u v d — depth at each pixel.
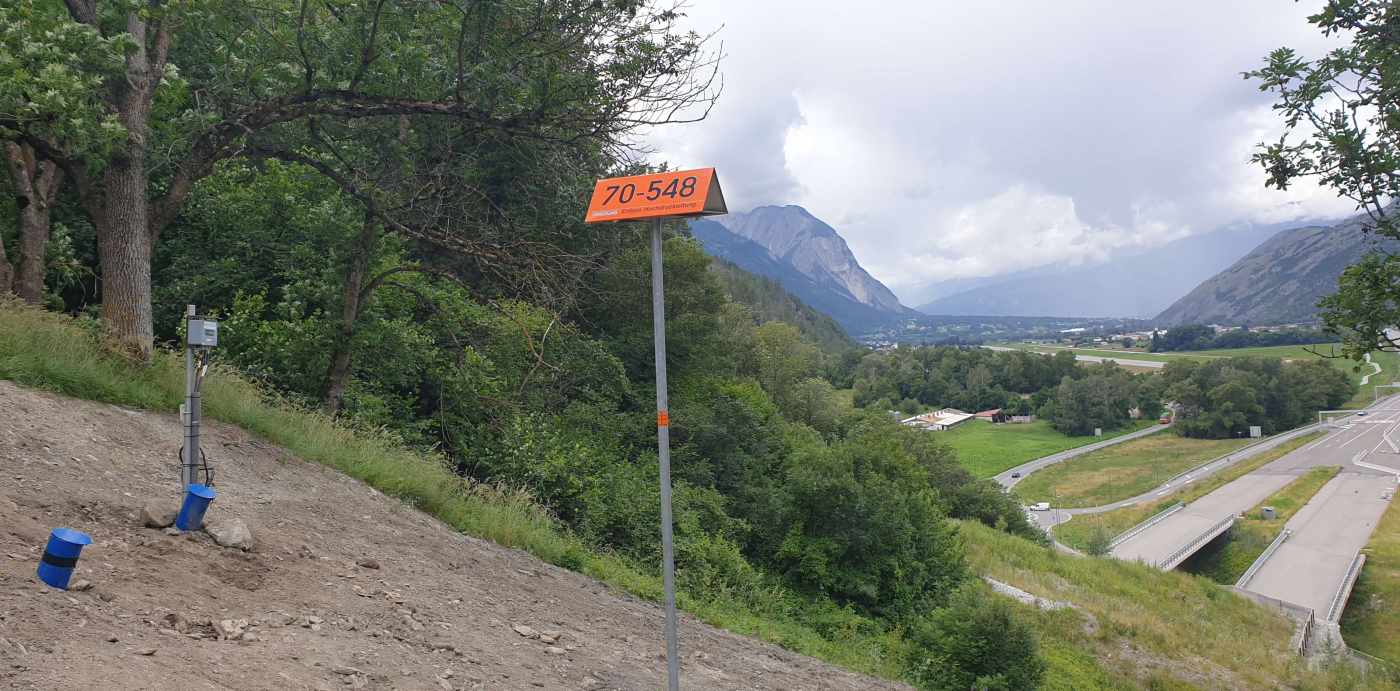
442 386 16.36
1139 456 123.62
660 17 11.51
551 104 11.84
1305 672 25.39
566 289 14.12
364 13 11.69
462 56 11.48
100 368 9.57
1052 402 155.62
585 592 10.02
